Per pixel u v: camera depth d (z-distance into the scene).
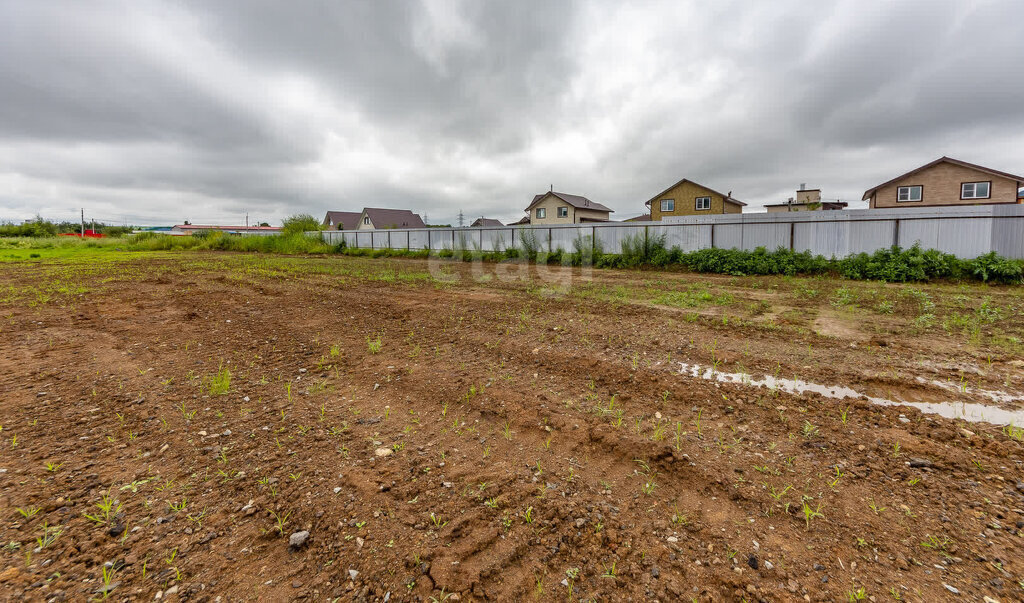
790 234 13.68
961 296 7.42
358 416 2.87
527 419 2.78
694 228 15.39
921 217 11.73
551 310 6.31
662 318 5.70
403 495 2.01
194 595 1.47
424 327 5.26
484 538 1.73
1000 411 2.81
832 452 2.34
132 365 3.90
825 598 1.44
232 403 3.07
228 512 1.90
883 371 3.55
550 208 39.34
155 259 18.53
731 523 1.82
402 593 1.48
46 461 2.29
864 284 9.48
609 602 1.45
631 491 2.05
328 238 28.91
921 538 1.70
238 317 5.92
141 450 2.42
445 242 22.39
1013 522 1.77
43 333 5.04
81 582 1.51
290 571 1.58
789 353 4.08
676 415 2.83
